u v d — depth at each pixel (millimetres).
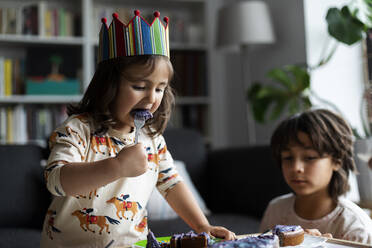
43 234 967
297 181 1075
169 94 1035
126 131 975
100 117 897
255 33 2568
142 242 768
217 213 2086
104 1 3088
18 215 1780
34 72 2793
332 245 712
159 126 1029
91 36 2889
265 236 678
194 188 2043
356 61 2354
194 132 2297
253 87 2514
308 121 1094
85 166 755
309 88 2160
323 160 1072
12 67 2764
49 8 3002
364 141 1519
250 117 2969
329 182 1090
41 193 1857
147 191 1010
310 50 2434
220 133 3246
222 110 3264
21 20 2777
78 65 2969
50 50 2846
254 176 1960
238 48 2898
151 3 3195
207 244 670
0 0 2867
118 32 846
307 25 2445
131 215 961
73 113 964
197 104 3195
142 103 845
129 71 826
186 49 3141
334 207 1068
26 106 2852
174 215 1900
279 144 1127
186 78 3096
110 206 938
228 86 3236
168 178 1045
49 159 831
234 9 2639
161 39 867
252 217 1889
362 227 1001
